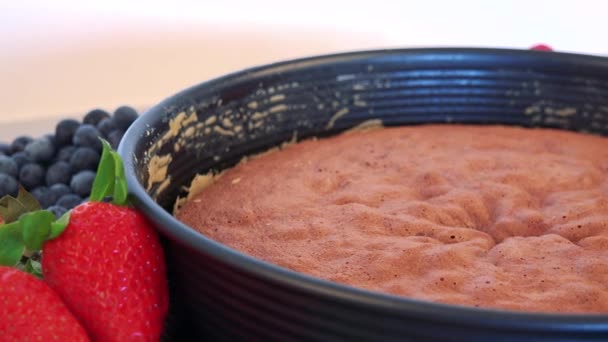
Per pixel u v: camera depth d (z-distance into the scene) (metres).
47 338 0.45
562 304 0.48
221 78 0.60
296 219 0.55
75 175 0.64
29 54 0.85
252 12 0.90
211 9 0.89
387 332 0.41
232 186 0.59
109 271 0.46
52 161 0.66
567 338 0.39
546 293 0.49
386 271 0.50
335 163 0.61
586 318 0.38
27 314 0.45
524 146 0.63
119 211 0.47
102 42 0.87
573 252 0.52
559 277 0.50
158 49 0.89
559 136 0.65
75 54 0.86
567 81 0.65
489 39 0.97
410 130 0.65
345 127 0.65
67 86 0.87
